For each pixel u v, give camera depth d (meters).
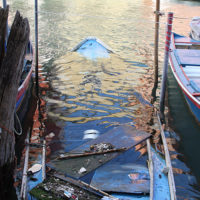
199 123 8.79
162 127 8.52
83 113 9.16
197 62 11.50
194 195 6.09
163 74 8.91
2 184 5.12
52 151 7.11
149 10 27.34
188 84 9.53
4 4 9.19
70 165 6.46
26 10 24.19
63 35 18.17
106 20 22.84
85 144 7.39
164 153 7.03
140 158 6.79
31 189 5.59
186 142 7.95
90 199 5.29
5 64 4.83
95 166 6.43
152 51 15.70
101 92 10.62
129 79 11.87
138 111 9.41
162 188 5.73
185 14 26.50
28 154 6.85
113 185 5.81
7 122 4.93
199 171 6.87
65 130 8.18
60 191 5.50
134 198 5.50
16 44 4.89
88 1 30.77
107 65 13.30
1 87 4.82
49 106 9.55
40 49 15.27
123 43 17.08
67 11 25.25
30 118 8.78
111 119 8.86
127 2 31.42
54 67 12.88
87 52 14.55
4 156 5.00
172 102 10.19
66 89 10.80
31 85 11.02
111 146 7.21
